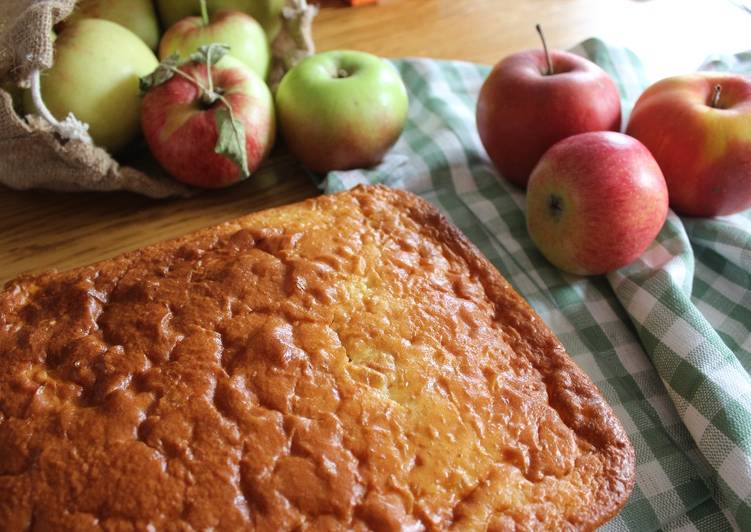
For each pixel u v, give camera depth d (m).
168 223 0.39
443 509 0.24
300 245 0.30
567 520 0.25
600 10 0.56
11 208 0.39
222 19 0.42
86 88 0.37
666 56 0.51
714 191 0.36
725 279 0.37
